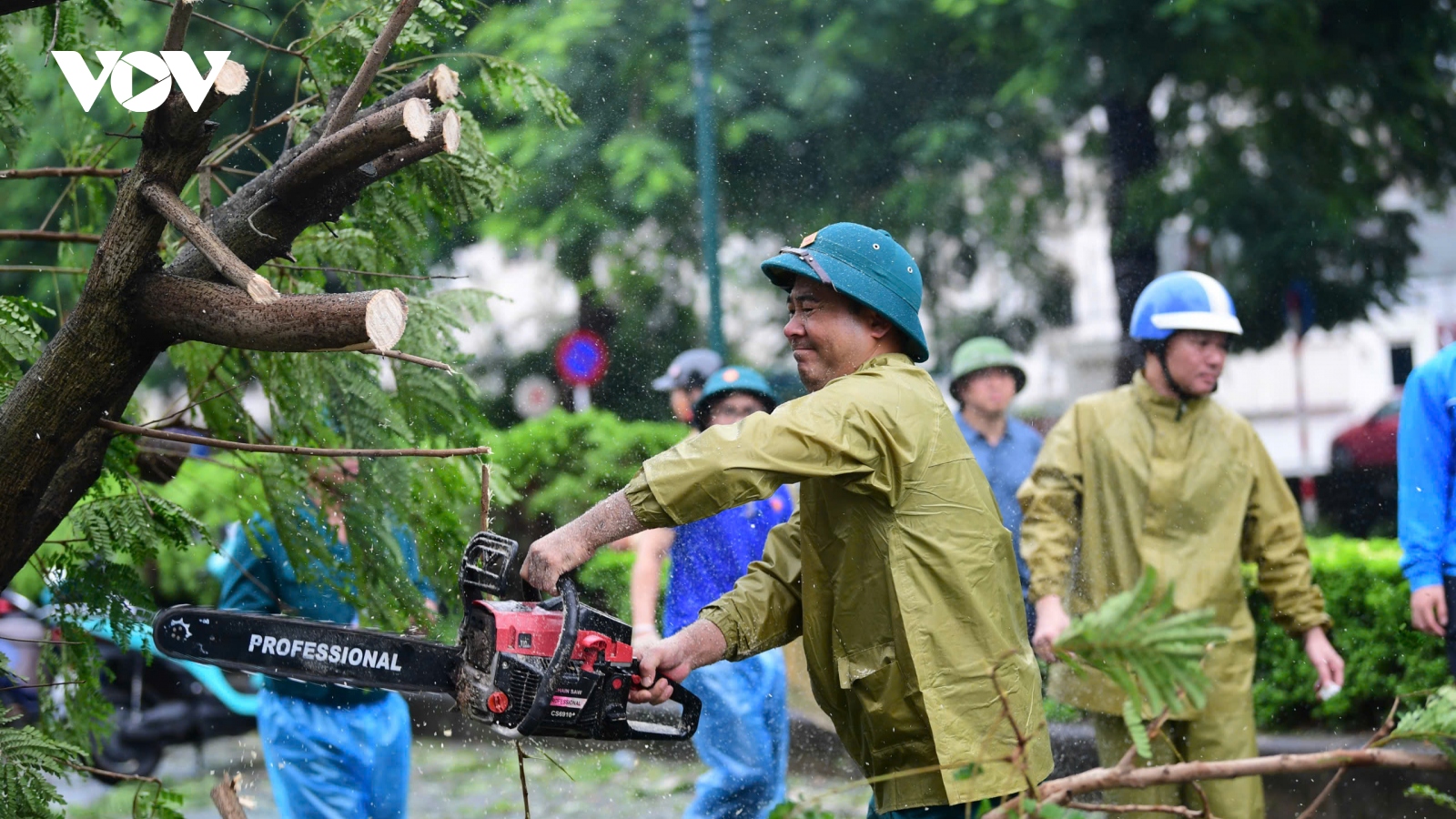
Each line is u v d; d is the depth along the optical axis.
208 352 5.55
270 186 3.97
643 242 16.19
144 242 3.78
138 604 4.98
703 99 13.10
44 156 13.01
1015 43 15.55
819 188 16.31
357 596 5.59
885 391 3.88
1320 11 15.62
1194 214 15.99
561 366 16.31
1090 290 19.14
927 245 17.16
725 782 6.58
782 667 6.78
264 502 5.70
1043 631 6.38
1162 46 15.22
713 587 6.51
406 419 5.54
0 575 4.11
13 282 13.31
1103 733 6.17
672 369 8.79
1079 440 6.61
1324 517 18.66
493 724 3.81
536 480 12.08
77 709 5.19
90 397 3.88
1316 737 8.88
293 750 6.04
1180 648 2.59
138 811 4.82
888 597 3.90
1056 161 16.89
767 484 3.70
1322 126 16.03
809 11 16.03
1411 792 2.92
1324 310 16.62
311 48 4.98
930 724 3.86
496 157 5.29
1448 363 6.30
